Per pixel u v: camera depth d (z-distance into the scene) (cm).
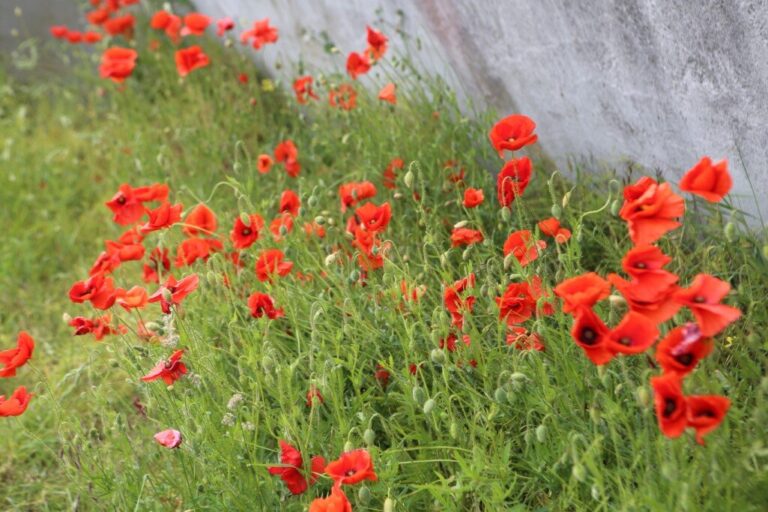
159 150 478
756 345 216
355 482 212
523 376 222
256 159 454
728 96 242
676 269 261
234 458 255
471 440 235
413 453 262
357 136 387
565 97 312
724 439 195
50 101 616
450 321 254
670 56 254
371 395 272
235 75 547
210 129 482
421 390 235
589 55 287
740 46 229
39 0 636
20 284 445
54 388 348
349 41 438
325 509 208
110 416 301
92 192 504
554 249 296
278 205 398
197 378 268
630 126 288
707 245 274
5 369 263
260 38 444
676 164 278
